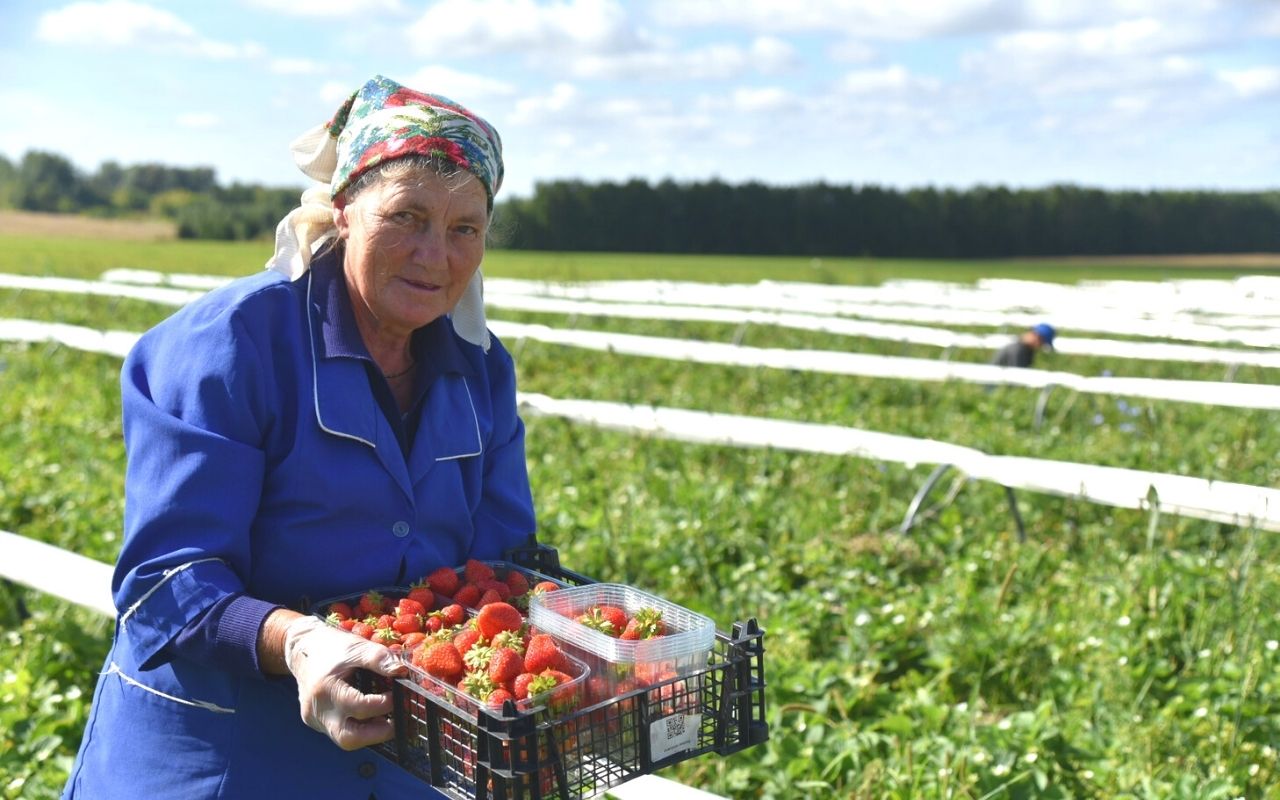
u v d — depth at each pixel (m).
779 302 21.84
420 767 1.93
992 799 3.67
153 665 2.08
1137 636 5.11
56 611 5.11
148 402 2.12
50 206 104.38
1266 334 16.77
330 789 2.18
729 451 8.79
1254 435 9.91
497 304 17.98
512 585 2.37
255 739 2.15
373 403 2.25
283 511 2.19
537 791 1.76
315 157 2.32
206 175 111.00
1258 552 6.27
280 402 2.17
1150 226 79.94
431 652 1.94
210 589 2.01
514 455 2.62
